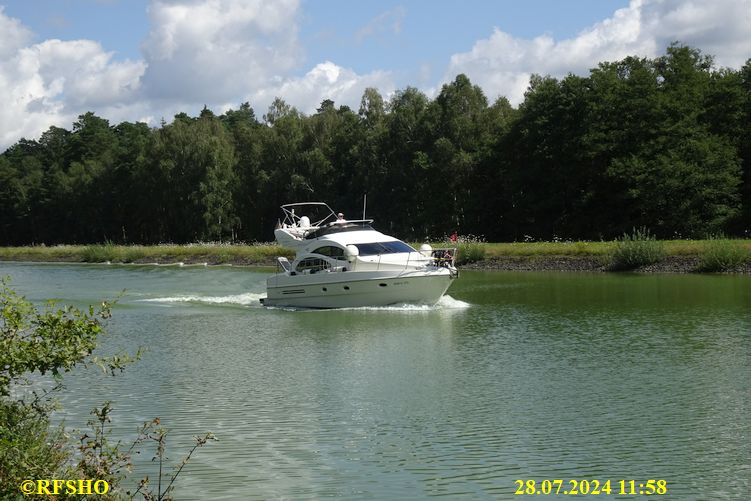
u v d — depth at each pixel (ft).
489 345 79.30
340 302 108.68
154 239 393.50
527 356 73.15
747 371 64.59
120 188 401.29
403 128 318.04
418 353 76.02
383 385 62.85
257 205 355.36
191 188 351.67
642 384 61.26
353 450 46.62
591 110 247.09
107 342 85.15
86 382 64.39
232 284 153.69
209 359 74.69
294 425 51.83
